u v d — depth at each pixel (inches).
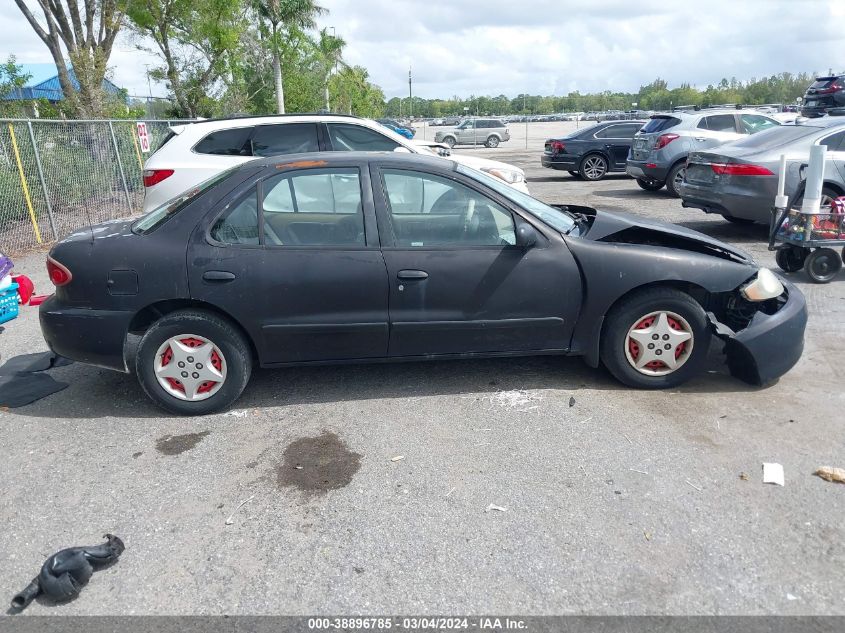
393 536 120.6
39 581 107.7
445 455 147.4
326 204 167.5
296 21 1196.5
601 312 170.7
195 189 180.7
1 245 401.1
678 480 134.8
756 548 114.2
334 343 169.5
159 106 1079.6
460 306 168.6
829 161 331.6
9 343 231.6
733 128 546.6
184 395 169.2
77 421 170.1
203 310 166.1
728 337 172.4
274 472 143.3
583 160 716.0
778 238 285.3
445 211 169.8
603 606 102.6
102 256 163.0
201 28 908.0
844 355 197.8
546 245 168.7
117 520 128.1
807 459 141.1
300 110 1390.3
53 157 457.4
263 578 111.2
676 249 173.5
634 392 175.8
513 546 116.6
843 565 109.7
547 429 157.2
